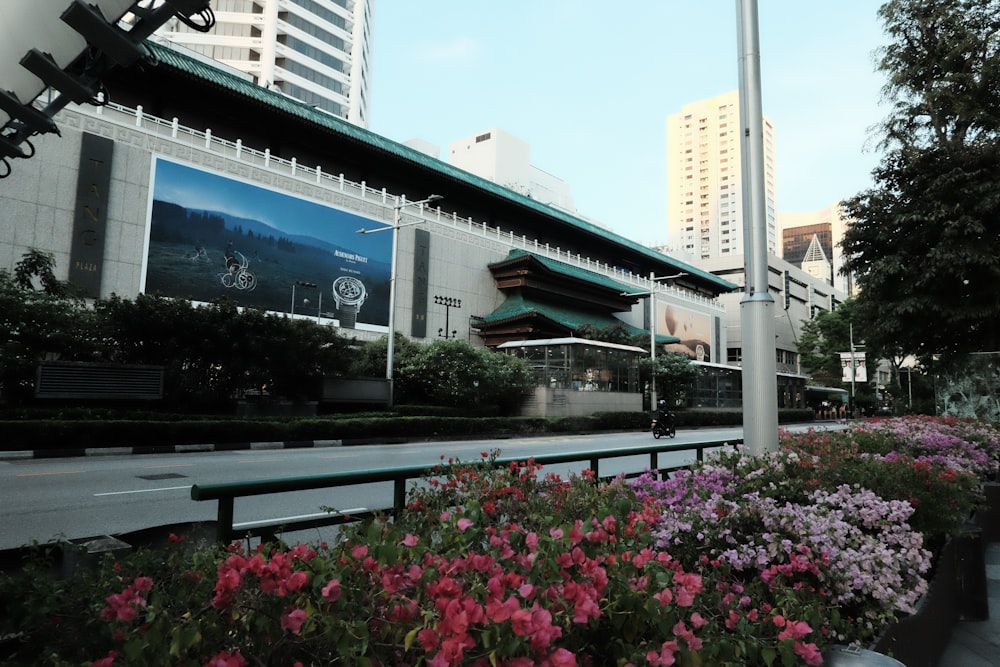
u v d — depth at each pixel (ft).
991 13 48.78
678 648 5.83
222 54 217.36
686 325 208.95
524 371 99.25
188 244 89.25
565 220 167.84
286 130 110.93
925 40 51.29
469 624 4.88
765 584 9.84
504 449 60.18
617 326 148.77
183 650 5.06
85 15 15.40
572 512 11.45
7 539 20.45
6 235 72.59
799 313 297.12
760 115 20.24
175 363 63.57
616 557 7.16
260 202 98.78
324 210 108.27
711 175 465.06
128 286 82.53
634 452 18.67
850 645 8.66
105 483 32.83
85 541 10.59
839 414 206.28
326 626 5.28
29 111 19.63
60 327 55.62
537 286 143.33
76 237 77.87
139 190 84.69
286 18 225.76
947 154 46.70
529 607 5.91
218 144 95.40
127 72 90.74
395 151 122.72
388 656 5.56
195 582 6.85
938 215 45.03
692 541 10.86
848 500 13.38
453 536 8.42
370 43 278.26
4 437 45.03
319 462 44.83
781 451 18.10
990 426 36.50
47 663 6.21
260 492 9.87
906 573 11.50
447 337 128.26
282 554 6.33
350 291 111.04
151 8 15.74
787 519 11.05
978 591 15.15
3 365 50.98
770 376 19.25
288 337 69.31
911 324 49.57
